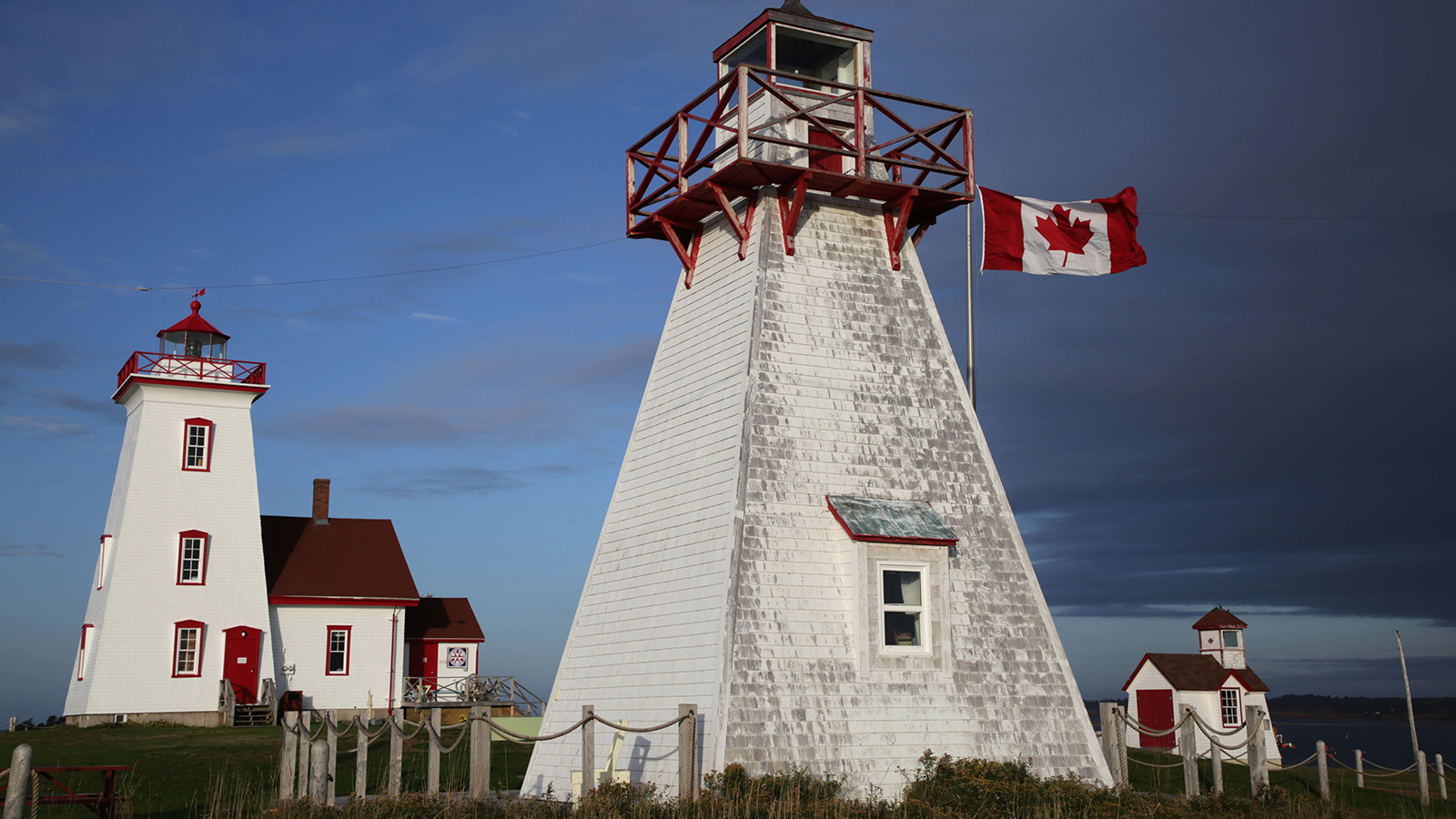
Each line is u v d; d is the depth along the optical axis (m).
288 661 49.00
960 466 23.92
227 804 23.19
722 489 22.03
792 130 25.06
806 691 20.80
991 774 20.45
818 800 19.03
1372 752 123.06
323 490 54.53
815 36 25.61
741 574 21.05
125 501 46.09
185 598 46.12
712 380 23.59
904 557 22.16
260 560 47.56
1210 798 21.61
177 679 45.44
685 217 25.56
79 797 20.12
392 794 21.45
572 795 20.34
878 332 24.14
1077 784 20.98
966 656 22.47
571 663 24.94
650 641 22.64
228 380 47.97
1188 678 51.56
